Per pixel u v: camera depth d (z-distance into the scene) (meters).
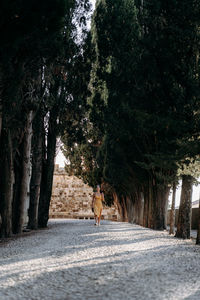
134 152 25.94
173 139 18.08
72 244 12.67
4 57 11.29
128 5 24.73
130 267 7.80
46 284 6.24
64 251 10.65
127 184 34.69
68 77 24.47
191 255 10.21
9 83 13.10
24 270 7.45
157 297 5.29
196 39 16.52
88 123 29.77
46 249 11.34
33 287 6.02
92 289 5.88
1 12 9.84
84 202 60.19
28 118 20.91
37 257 9.51
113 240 14.16
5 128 17.34
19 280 6.49
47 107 23.89
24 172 21.08
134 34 23.83
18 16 10.26
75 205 60.19
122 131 22.86
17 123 18.53
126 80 23.22
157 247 11.89
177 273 7.30
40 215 26.33
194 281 6.59
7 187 18.05
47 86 22.98
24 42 11.43
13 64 12.59
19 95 17.06
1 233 17.84
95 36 26.83
